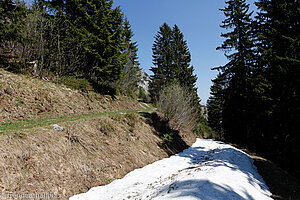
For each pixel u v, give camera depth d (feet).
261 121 50.01
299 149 33.60
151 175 22.65
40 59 37.76
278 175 24.29
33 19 34.58
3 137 14.11
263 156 41.91
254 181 18.97
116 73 50.01
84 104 37.24
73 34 42.06
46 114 26.32
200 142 67.72
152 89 108.88
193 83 114.42
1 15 28.17
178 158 35.14
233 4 64.03
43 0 35.73
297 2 36.35
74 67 42.24
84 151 20.18
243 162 27.96
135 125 36.37
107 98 49.83
